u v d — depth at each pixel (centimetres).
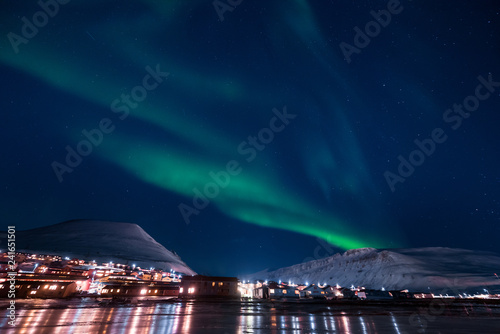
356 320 2494
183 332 1750
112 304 3959
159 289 7275
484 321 2456
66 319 2248
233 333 1745
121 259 17800
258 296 8662
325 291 8912
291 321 2369
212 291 7206
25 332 1686
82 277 7450
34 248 16488
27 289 5228
